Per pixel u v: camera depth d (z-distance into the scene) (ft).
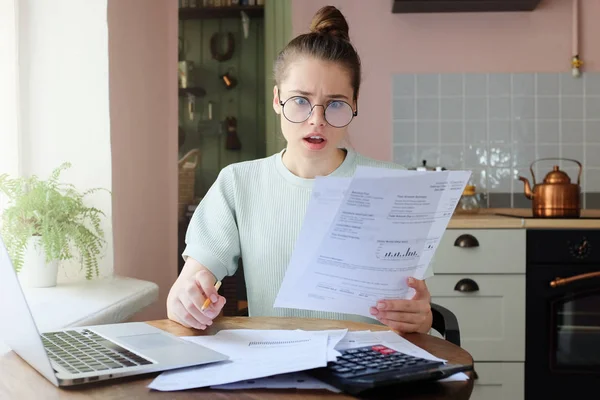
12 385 2.63
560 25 10.44
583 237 8.61
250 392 2.57
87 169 6.40
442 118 10.57
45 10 6.35
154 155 8.09
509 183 10.56
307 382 2.66
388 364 2.70
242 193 4.71
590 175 10.49
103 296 5.39
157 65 8.23
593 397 8.66
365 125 10.61
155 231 8.12
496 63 10.52
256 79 9.96
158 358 2.87
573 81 10.48
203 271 3.73
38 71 6.37
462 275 8.76
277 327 3.73
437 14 10.50
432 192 2.98
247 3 9.95
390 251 3.15
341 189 2.90
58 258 5.71
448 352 3.17
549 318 8.66
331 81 3.92
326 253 3.12
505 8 10.25
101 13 6.33
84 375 2.61
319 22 4.50
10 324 2.92
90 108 6.38
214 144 9.87
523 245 8.67
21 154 6.35
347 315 4.48
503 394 8.73
